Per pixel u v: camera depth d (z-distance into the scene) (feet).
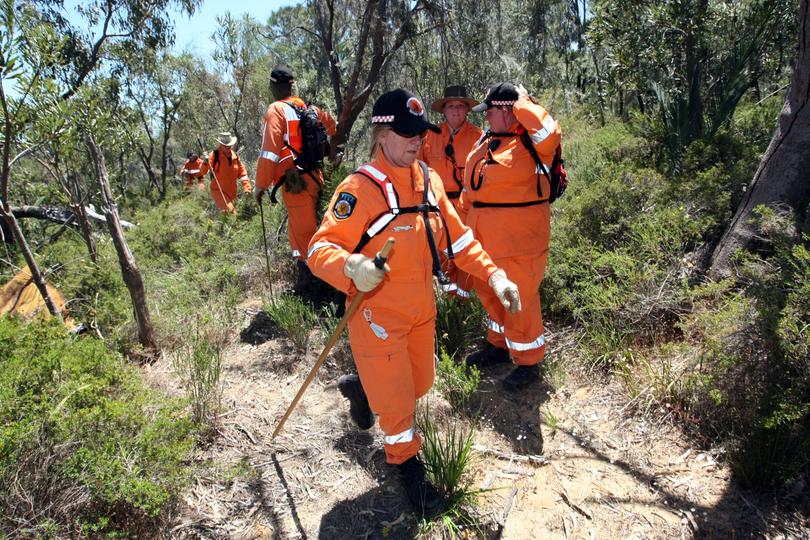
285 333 15.64
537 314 12.16
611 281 14.32
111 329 15.44
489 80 32.71
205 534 9.24
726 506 9.29
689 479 9.85
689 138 20.20
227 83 51.55
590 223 16.44
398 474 9.80
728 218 15.15
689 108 20.79
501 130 11.91
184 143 62.85
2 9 11.97
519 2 46.98
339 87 32.40
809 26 12.59
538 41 49.26
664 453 10.46
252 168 41.19
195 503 9.77
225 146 26.81
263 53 48.32
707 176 16.49
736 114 23.16
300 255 17.54
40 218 30.25
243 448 11.14
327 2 31.53
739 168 16.62
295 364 14.08
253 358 14.48
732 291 12.97
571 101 40.09
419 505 9.33
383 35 28.84
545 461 10.59
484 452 10.95
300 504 9.87
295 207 16.97
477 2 30.40
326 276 8.33
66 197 16.83
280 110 16.25
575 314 14.02
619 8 24.95
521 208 11.62
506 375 13.21
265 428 11.73
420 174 8.90
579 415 11.68
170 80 55.83
